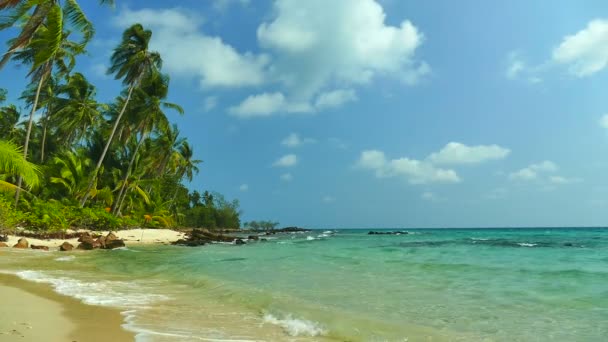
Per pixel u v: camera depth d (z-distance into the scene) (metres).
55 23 17.31
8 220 27.52
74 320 7.71
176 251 27.78
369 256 23.59
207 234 46.28
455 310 9.00
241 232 85.00
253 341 6.64
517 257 22.78
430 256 23.64
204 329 7.34
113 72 39.81
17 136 45.88
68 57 33.09
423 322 7.97
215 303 9.68
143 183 48.88
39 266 16.67
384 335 7.08
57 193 38.12
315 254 25.42
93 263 18.47
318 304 9.59
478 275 14.59
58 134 45.94
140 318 8.06
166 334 6.95
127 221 44.62
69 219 34.34
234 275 14.73
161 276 14.41
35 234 29.34
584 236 63.34
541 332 7.30
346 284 12.63
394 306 9.37
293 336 6.99
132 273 15.23
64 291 10.93
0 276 13.48
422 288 11.82
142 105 42.44
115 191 45.31
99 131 46.00
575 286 12.10
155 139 54.12
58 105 40.97
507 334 7.17
